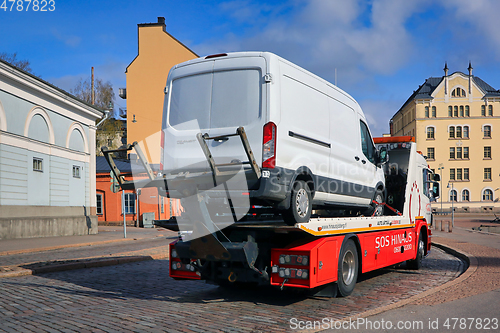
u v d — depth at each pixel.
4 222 18.53
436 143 71.81
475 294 6.69
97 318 5.48
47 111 21.75
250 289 7.57
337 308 6.08
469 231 27.25
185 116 6.43
